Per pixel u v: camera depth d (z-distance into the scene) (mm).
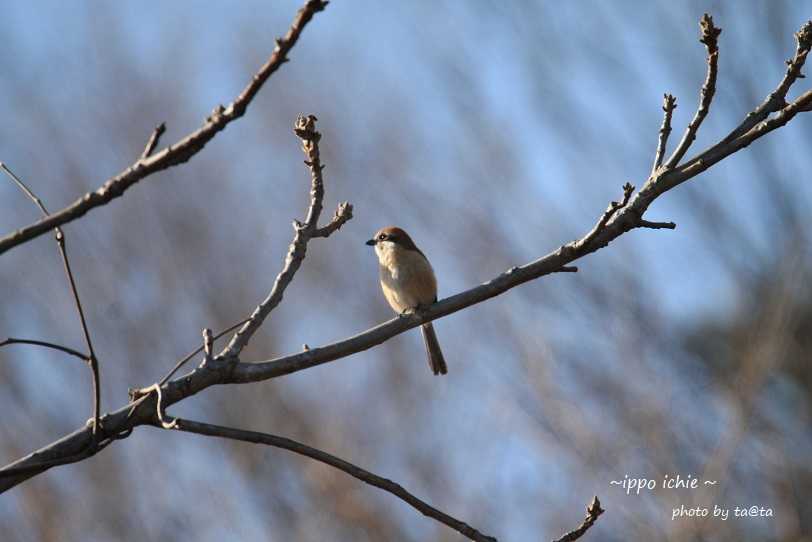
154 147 4188
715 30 5465
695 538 11609
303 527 13883
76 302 4957
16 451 15406
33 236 4004
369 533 13633
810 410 13539
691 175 5691
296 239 5598
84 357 4941
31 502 13852
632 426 12570
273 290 5516
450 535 13164
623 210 5773
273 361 5477
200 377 5246
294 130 5512
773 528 12570
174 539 13883
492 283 5953
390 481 5141
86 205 4027
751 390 12523
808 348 13719
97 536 13883
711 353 13719
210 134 3965
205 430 4934
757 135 5652
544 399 12750
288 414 15375
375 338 5816
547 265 5941
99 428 5004
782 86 5766
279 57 3881
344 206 5750
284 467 14766
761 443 13016
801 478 12992
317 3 3820
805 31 5676
